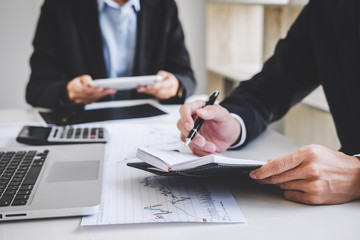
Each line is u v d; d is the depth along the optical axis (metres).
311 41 1.04
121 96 1.69
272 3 1.99
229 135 0.85
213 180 0.72
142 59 1.71
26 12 2.57
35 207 0.57
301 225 0.56
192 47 2.91
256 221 0.57
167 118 1.17
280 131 1.91
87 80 1.26
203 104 0.89
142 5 1.68
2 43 2.58
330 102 0.98
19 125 1.10
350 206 0.62
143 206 0.61
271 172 0.63
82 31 1.64
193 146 0.82
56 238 0.53
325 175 0.62
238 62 2.69
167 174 0.65
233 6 2.60
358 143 0.91
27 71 2.66
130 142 0.94
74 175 0.69
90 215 0.59
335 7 0.95
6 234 0.54
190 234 0.54
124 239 0.53
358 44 0.89
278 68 1.05
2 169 0.71
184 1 2.82
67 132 0.97
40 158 0.77
